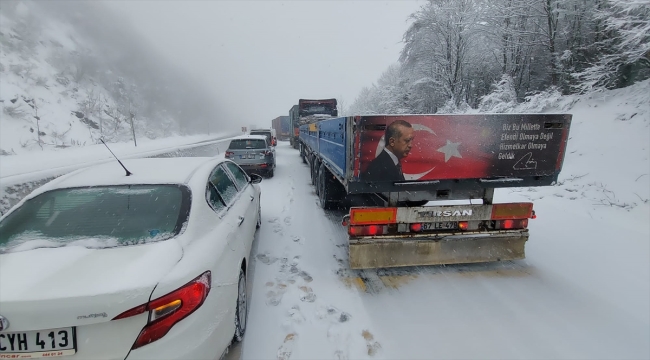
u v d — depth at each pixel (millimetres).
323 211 6797
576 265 4301
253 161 10656
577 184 7133
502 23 14602
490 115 3486
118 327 1701
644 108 7934
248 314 3217
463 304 3439
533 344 2842
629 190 6199
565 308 3371
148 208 2461
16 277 1763
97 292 1660
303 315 3215
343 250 4805
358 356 2680
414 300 3508
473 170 3545
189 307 1888
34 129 24484
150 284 1757
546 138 3602
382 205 4496
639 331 3014
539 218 6070
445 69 17469
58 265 1876
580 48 11977
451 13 16234
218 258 2342
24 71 30422
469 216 3855
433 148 3457
